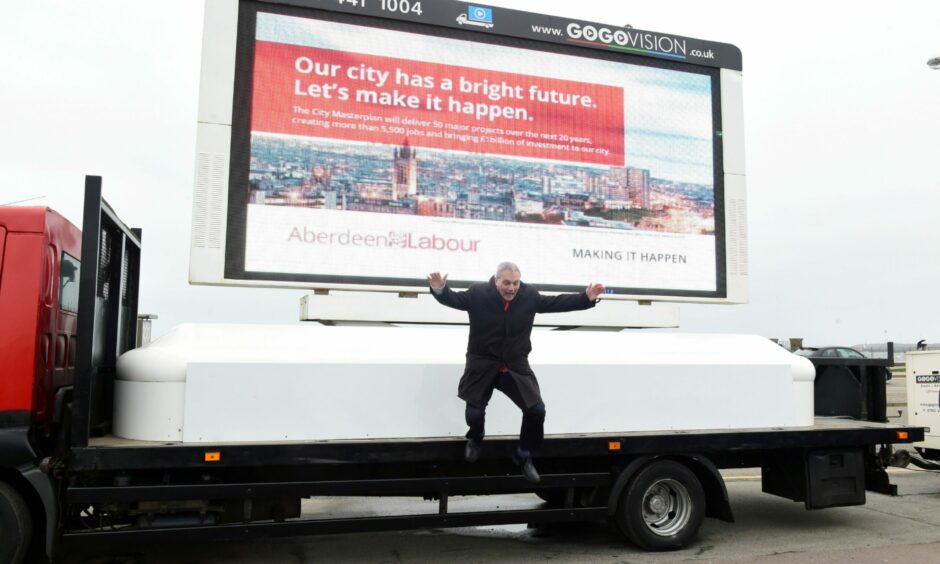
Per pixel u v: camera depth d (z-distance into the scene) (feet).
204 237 20.33
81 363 14.85
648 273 24.67
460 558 18.31
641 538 18.69
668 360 19.88
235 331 17.61
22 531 14.44
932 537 20.59
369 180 21.95
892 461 21.29
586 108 24.52
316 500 24.29
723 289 25.64
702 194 25.75
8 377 14.51
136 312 20.88
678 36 26.00
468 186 22.89
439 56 22.99
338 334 18.16
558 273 23.57
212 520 15.71
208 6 21.02
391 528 16.66
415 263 22.13
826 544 19.71
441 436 17.29
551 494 21.08
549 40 24.17
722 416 19.99
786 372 20.94
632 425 19.01
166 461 14.94
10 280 14.80
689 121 25.86
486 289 16.53
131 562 17.76
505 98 23.56
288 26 21.66
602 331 22.65
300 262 21.12
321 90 21.77
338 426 16.51
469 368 16.52
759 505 25.44
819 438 20.27
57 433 16.15
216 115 20.71
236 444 15.48
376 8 22.40
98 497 14.61
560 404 18.39
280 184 21.16
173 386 15.76
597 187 24.35
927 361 28.09
